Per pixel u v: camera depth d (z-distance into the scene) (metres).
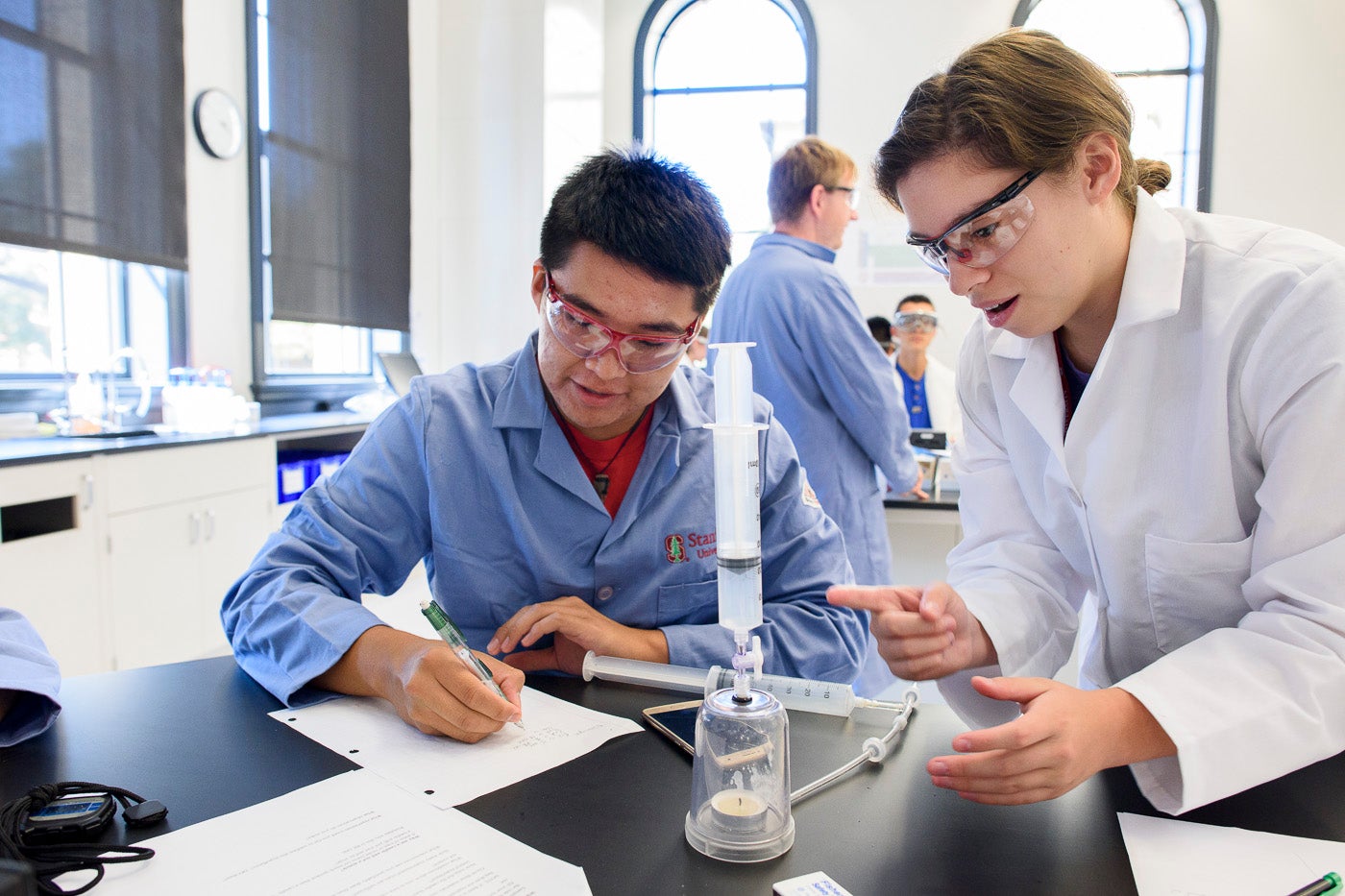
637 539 1.13
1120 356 0.93
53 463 2.19
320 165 3.87
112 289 3.04
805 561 1.21
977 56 0.83
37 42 2.57
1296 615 0.77
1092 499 0.98
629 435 1.18
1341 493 0.76
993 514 1.17
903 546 2.70
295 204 3.74
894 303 5.03
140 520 2.48
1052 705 0.69
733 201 5.45
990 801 0.68
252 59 3.50
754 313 2.17
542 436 1.11
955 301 4.96
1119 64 4.93
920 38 4.96
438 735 0.85
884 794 0.75
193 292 3.29
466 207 4.59
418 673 0.85
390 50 4.26
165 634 2.59
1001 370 1.10
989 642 0.96
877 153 0.88
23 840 0.64
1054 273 0.84
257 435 2.96
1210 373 0.87
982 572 1.10
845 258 5.06
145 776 0.76
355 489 1.15
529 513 1.13
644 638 1.07
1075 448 0.99
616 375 0.98
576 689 1.00
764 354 2.16
